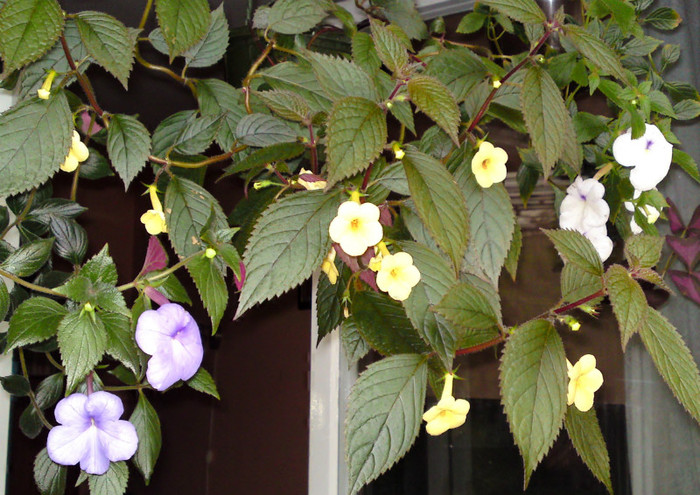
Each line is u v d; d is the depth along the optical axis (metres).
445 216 0.54
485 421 1.15
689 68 0.81
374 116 0.53
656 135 0.62
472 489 1.15
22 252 0.58
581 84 0.66
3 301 0.56
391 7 0.74
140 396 0.62
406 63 0.56
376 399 0.55
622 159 0.62
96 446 0.55
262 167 0.66
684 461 0.86
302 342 1.41
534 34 0.67
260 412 1.45
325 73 0.56
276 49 0.72
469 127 0.62
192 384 0.60
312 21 0.70
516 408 0.52
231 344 1.51
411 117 0.59
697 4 0.82
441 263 0.57
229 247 0.56
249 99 0.68
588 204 0.65
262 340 1.47
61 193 1.04
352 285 0.62
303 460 1.38
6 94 0.70
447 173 0.55
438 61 0.63
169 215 0.60
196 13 0.56
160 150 0.66
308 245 0.54
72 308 0.59
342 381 1.19
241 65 0.74
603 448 0.58
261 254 0.54
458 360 1.14
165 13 0.55
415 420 0.55
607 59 0.57
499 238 0.59
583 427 0.58
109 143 0.59
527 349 0.53
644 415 0.89
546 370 0.53
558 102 0.57
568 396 0.56
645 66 0.71
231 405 1.49
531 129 0.56
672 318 0.82
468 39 0.92
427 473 1.18
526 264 0.97
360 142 0.52
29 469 0.84
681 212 0.82
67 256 0.64
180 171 0.66
